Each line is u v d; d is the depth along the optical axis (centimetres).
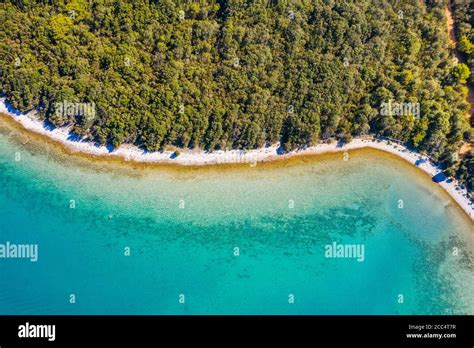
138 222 6481
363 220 6688
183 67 6556
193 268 6369
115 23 6506
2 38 6512
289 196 6694
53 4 6569
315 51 6694
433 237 6662
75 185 6550
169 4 6512
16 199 6475
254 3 6600
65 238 6372
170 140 6506
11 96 6512
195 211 6550
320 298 6316
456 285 6494
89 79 6481
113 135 6462
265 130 6612
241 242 6500
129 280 6262
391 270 6500
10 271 6203
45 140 6612
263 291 6319
